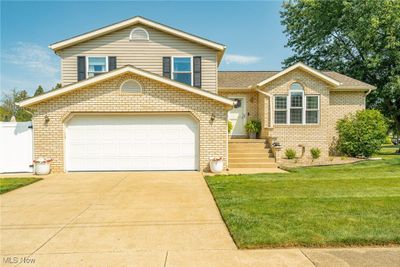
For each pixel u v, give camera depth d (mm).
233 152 12984
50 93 10383
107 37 14047
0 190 7551
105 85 10727
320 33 25688
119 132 11047
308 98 14859
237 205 5898
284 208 5633
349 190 7309
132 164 11102
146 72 10609
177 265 3457
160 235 4445
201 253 3791
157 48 14211
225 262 3523
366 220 4844
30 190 7762
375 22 19594
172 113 11055
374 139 15039
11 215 5496
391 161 13445
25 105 10375
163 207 6023
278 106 14789
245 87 15578
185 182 8836
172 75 14250
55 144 10656
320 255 3688
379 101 23453
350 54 25109
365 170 10805
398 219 4898
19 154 10789
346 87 15641
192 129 11211
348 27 23328
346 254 3711
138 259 3621
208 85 14375
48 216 5426
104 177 9750
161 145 11148
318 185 7973
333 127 16047
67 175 10172
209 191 7555
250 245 3939
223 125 11062
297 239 4047
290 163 13094
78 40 13688
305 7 26812
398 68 20688
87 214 5547
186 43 14328
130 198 6820
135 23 14008
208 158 11031
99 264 3490
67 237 4375
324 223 4707
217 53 14602
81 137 10930
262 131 15062
